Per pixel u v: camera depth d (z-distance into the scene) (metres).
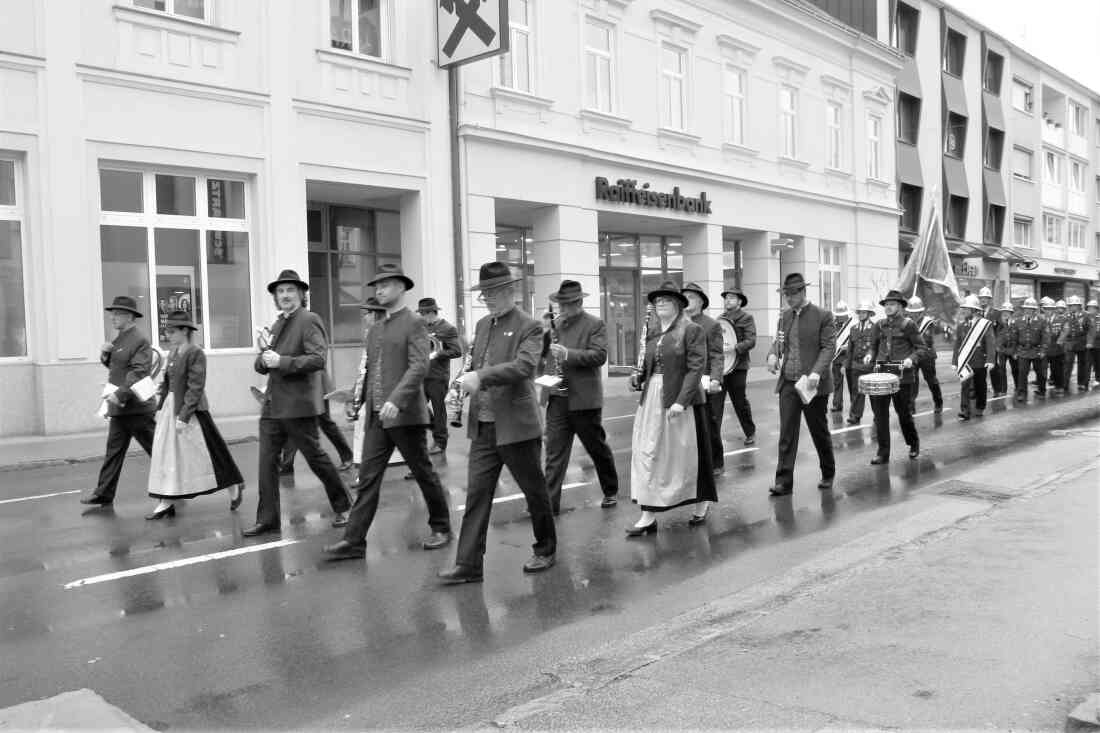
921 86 35.53
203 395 7.80
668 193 21.86
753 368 24.67
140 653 4.72
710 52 23.31
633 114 21.09
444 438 11.07
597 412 8.00
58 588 5.86
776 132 25.78
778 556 6.49
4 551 6.80
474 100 17.72
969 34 39.31
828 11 29.80
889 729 3.58
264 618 5.26
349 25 16.06
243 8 14.55
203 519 7.83
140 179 13.81
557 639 4.88
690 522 7.55
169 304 14.13
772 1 25.03
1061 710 3.69
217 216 14.61
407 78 16.62
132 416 8.48
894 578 5.63
